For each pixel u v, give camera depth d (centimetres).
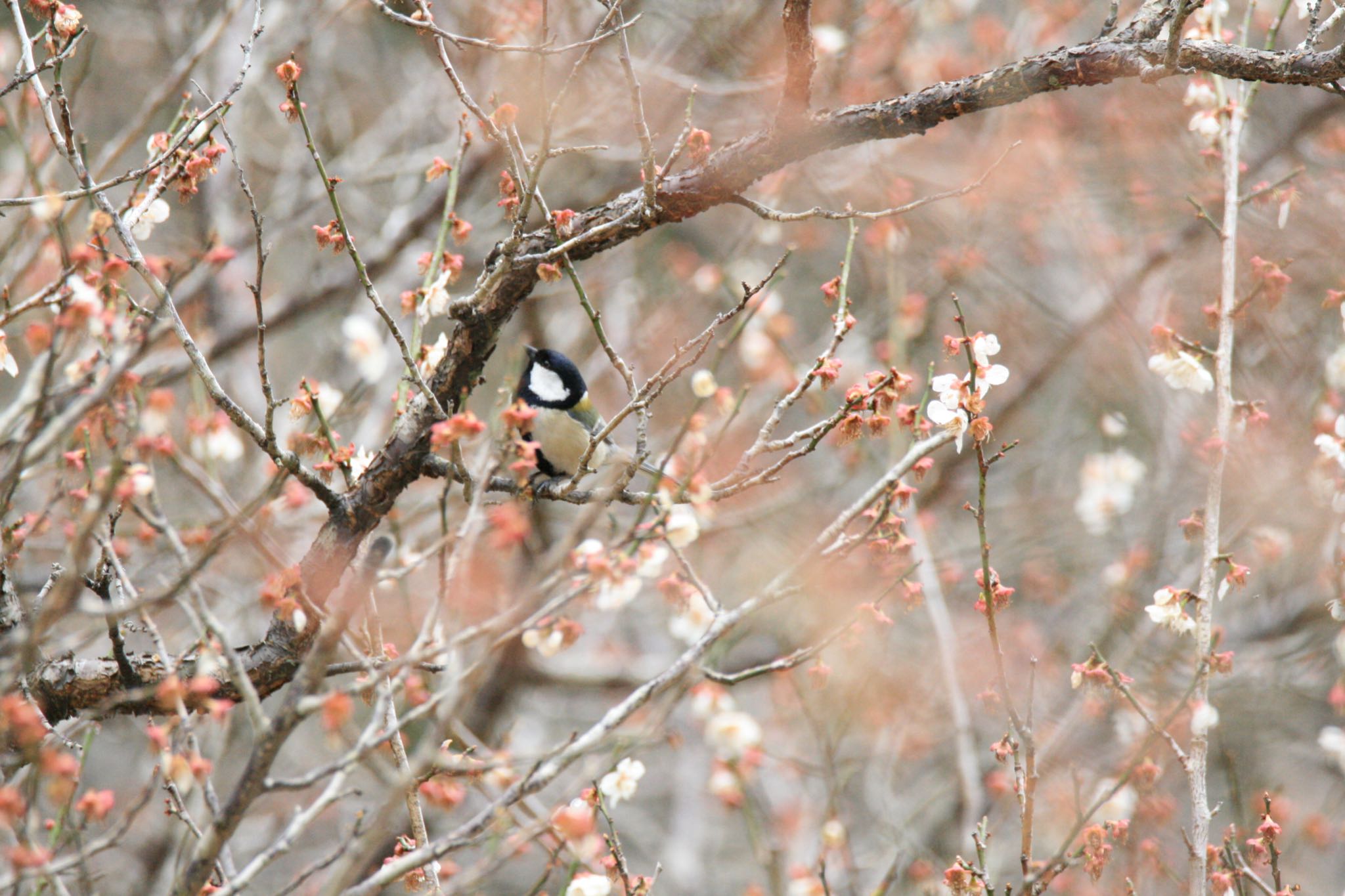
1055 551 1499
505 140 693
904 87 1443
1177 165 1431
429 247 1495
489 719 1490
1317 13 661
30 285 1012
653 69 1355
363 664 582
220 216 1393
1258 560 1222
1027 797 650
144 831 1172
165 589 545
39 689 688
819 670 663
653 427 1491
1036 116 1445
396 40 1866
